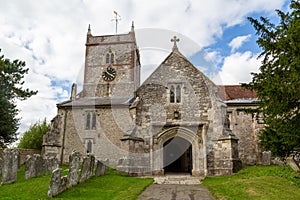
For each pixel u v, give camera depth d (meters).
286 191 7.95
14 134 21.27
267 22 8.64
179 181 10.98
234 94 21.53
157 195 7.94
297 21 7.10
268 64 8.30
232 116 19.56
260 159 17.86
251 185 8.79
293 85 6.98
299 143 7.51
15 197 7.66
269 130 8.52
